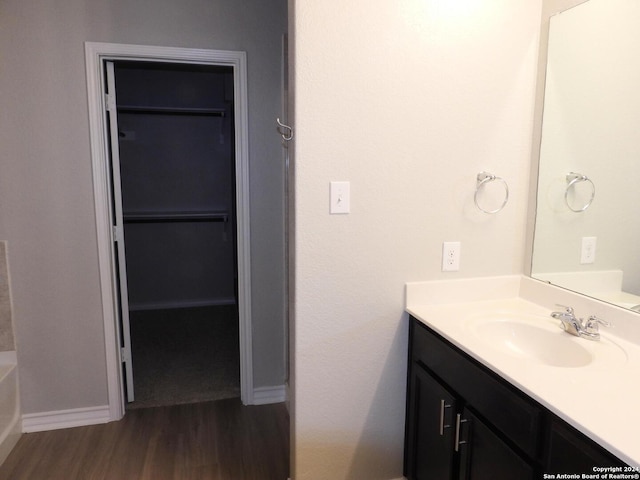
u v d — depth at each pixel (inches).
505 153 68.6
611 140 56.1
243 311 98.8
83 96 84.4
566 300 63.5
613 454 33.5
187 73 168.1
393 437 71.2
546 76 66.2
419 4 61.6
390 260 66.0
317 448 68.1
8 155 83.4
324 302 64.4
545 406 40.5
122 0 84.3
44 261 87.0
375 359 68.1
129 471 78.4
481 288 70.6
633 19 53.4
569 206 63.2
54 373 90.3
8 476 76.8
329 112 60.3
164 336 145.1
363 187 63.2
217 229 178.5
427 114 64.1
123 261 96.0
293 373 66.9
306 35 58.1
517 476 45.2
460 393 55.2
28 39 81.3
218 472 78.6
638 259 53.1
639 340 52.8
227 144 173.9
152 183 172.1
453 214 67.6
